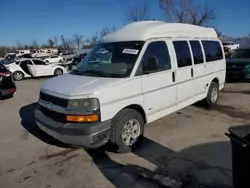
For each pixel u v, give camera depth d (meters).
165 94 4.80
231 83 10.67
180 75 5.14
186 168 3.65
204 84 6.13
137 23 5.11
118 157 4.07
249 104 7.14
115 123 3.96
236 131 2.54
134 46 4.46
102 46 4.96
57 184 3.39
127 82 4.03
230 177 3.38
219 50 6.89
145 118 4.47
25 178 3.56
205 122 5.64
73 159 4.07
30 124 5.97
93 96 3.62
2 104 8.18
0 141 4.95
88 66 4.71
